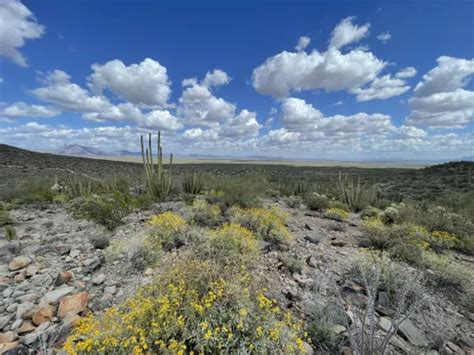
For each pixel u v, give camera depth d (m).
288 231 5.89
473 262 4.99
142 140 10.57
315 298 3.09
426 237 5.60
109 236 5.35
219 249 4.12
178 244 4.74
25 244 4.82
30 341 2.31
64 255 4.34
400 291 3.08
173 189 11.80
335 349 2.38
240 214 6.64
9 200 10.49
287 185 16.56
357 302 3.16
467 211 8.23
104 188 11.42
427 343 2.53
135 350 1.80
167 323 2.13
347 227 7.32
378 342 2.41
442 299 3.43
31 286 3.33
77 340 2.21
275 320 2.27
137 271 3.78
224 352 2.00
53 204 9.93
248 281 2.85
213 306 2.29
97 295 3.16
